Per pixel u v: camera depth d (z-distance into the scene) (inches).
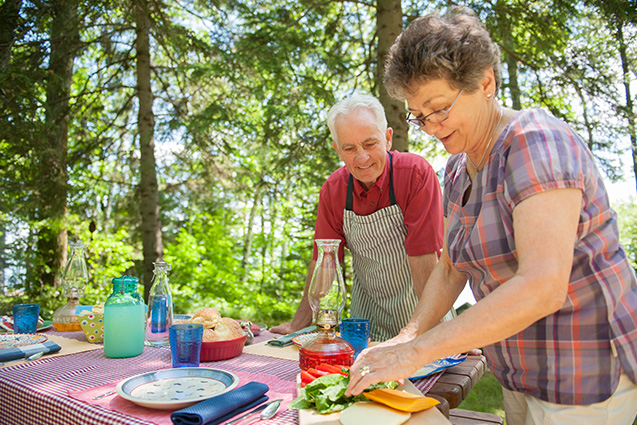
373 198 79.6
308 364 51.2
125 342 62.2
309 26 263.4
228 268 477.4
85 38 316.2
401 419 37.4
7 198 262.1
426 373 53.5
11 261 318.3
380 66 206.4
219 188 384.2
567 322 40.0
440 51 39.8
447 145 45.6
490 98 43.5
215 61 277.7
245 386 44.2
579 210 37.0
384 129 73.4
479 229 43.4
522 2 231.6
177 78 300.7
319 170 254.1
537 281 34.4
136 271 443.8
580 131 253.4
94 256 376.5
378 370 38.4
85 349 67.4
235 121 286.4
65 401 44.2
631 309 40.8
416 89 41.9
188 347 54.5
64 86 296.4
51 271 319.9
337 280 54.5
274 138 268.4
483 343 36.0
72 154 297.4
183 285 451.8
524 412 48.0
